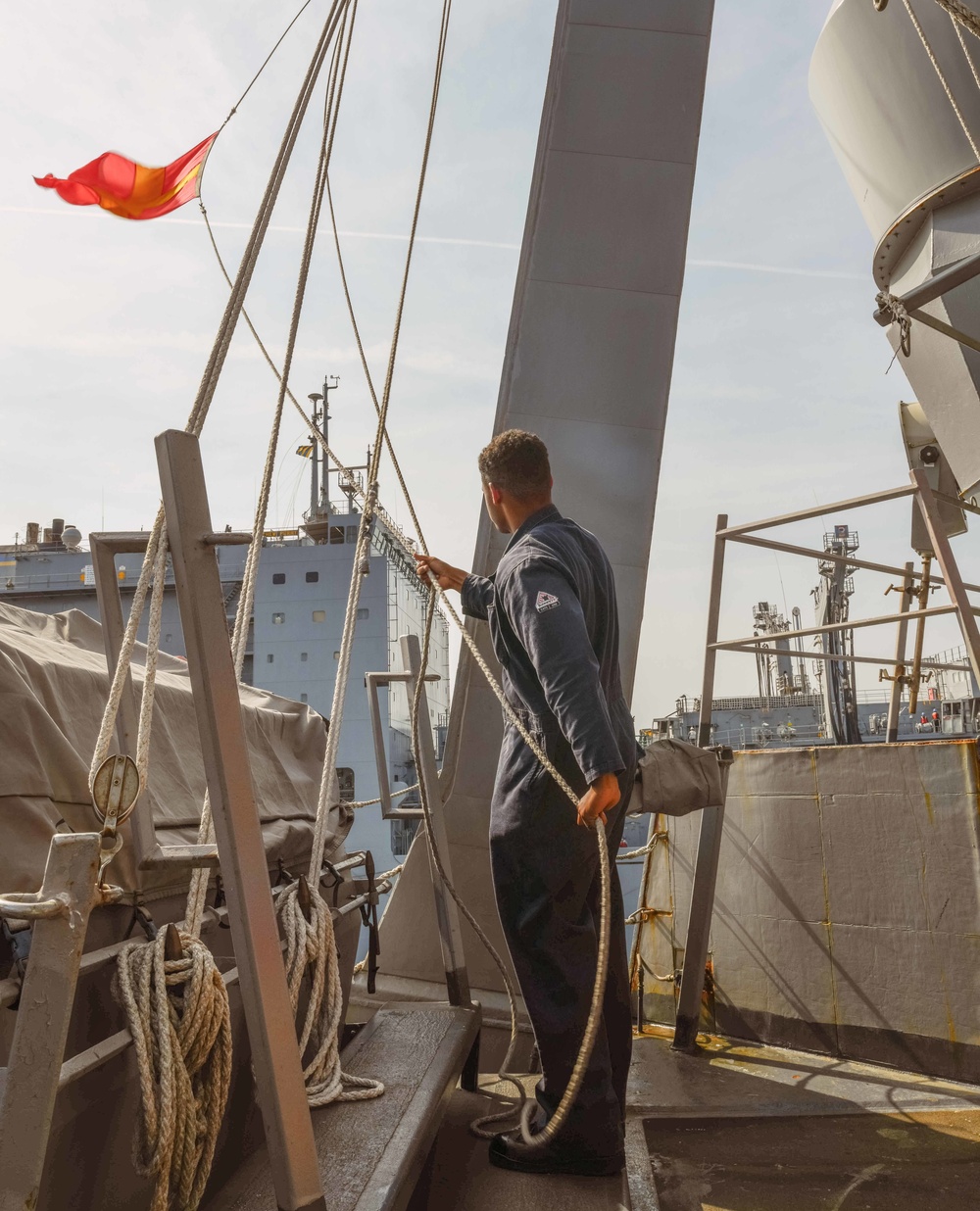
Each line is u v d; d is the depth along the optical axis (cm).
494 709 369
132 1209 149
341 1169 141
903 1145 238
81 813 146
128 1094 143
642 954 411
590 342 380
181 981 126
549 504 211
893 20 481
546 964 190
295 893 188
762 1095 286
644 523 369
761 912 361
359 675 2438
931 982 307
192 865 125
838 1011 331
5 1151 89
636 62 395
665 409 376
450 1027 228
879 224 539
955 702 1630
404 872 368
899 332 512
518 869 191
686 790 270
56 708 154
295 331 158
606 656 204
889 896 322
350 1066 196
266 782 255
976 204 470
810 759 352
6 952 117
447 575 233
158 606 129
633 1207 199
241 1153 192
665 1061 331
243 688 313
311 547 2528
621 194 388
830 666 1243
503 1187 181
